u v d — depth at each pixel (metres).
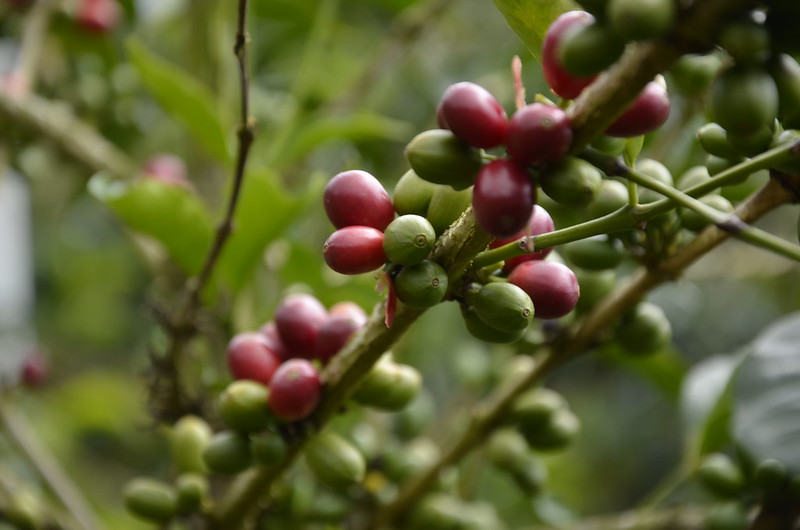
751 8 0.41
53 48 0.91
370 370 0.50
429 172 0.44
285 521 0.58
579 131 0.43
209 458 0.52
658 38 0.41
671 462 1.45
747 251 1.04
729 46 0.41
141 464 1.41
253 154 0.75
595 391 1.48
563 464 1.13
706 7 0.41
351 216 0.46
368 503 0.60
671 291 1.18
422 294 0.45
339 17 0.98
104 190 0.62
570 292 0.46
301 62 0.95
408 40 0.86
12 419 0.71
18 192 1.16
